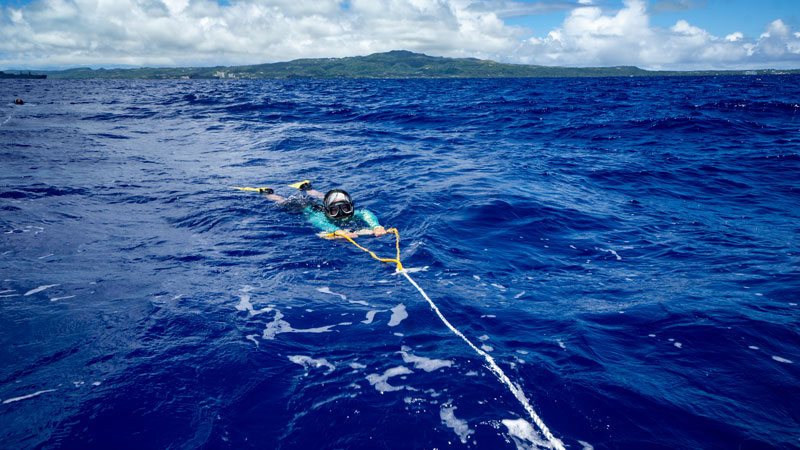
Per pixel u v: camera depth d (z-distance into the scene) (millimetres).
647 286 5250
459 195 9180
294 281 5312
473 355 3740
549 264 6004
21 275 5211
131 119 24328
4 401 3041
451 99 41062
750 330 4098
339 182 10453
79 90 63500
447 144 16453
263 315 4430
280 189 9789
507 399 3174
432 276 5492
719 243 6809
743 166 12281
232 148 15344
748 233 7270
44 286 4938
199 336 3988
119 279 5199
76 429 2795
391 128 21125
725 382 3365
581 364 3607
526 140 17516
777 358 3670
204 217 7734
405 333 4117
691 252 6430
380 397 3201
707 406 3092
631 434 2838
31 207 7980
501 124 22328
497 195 9094
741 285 5195
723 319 4316
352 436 2824
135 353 3680
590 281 5441
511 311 4582
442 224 7418
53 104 34250
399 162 12898
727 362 3623
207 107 31562
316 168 12062
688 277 5512
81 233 6785
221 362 3592
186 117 25516
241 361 3611
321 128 20828
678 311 4523
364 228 7203
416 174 11266
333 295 4941
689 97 36625
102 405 3025
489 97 43438
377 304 4719
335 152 14570
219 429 2857
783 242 6809
